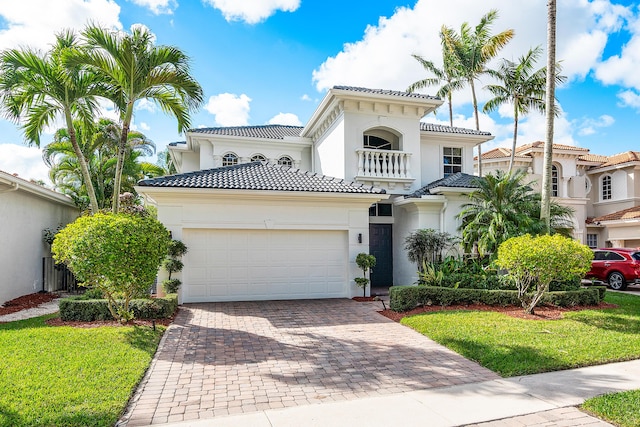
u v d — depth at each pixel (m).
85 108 12.43
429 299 10.80
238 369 6.10
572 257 9.30
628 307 11.26
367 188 13.38
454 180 15.99
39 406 4.46
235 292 12.39
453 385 5.44
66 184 19.53
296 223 12.84
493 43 21.22
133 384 5.25
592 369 6.11
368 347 7.33
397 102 16.06
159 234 8.64
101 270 7.62
